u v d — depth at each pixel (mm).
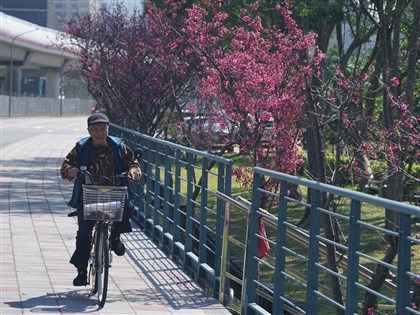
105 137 20750
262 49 31656
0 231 31891
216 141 36750
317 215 16312
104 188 19906
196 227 30812
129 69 50375
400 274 12578
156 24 44438
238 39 31469
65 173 20766
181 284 24297
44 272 24578
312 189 16312
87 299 21484
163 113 48312
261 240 20234
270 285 23000
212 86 32000
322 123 26797
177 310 20953
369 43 49781
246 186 31375
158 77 47625
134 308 20844
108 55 54594
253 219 19797
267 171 18719
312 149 38844
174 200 28469
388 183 29828
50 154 79625
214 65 30688
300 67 30016
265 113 30172
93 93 62438
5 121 178750
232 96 30469
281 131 30688
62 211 38219
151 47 47250
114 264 26984
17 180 53156
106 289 20500
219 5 35062
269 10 41000
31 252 27703
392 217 29203
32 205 40156
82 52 59375
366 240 38594
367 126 29234
